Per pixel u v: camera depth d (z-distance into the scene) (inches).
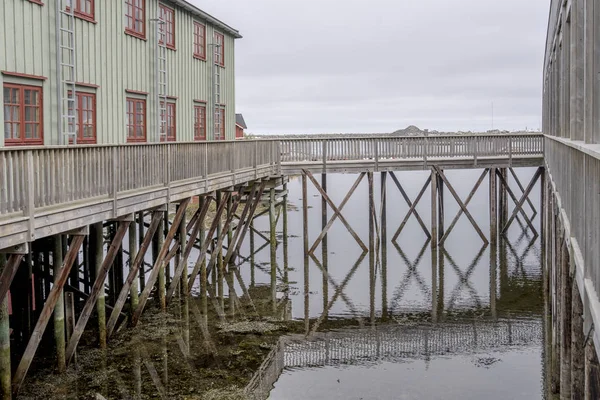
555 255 494.0
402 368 477.1
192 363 466.0
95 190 412.5
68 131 518.6
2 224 309.1
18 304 473.4
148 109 675.4
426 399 419.2
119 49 613.0
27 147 331.3
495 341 538.6
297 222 1200.8
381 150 900.0
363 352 511.2
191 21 801.6
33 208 336.5
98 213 412.2
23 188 331.0
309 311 626.5
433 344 532.1
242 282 739.4
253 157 762.2
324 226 935.0
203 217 633.6
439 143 908.0
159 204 505.7
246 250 929.5
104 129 585.0
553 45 490.0
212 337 531.2
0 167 313.0
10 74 445.7
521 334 556.4
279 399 411.5
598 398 217.9
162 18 719.1
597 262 189.2
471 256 879.1
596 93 223.1
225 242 944.3
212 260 742.5
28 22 468.1
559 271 436.5
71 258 390.9
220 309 621.3
